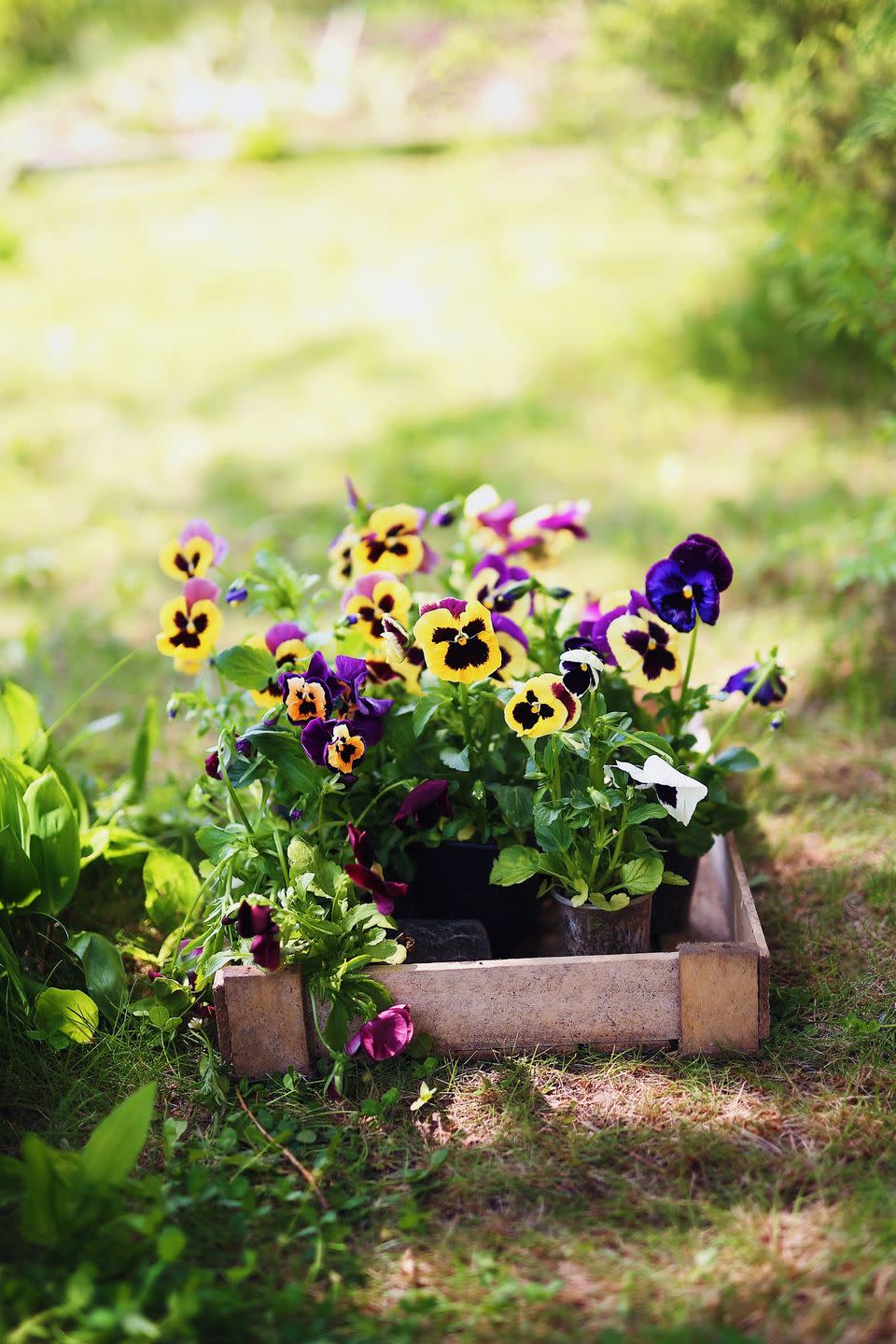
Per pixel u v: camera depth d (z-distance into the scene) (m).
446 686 2.49
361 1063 2.29
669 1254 1.88
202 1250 1.90
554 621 2.73
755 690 2.57
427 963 2.31
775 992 2.43
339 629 2.57
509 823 2.41
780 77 4.07
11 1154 2.11
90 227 8.64
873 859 2.84
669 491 4.79
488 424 5.57
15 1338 1.66
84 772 3.07
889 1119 2.11
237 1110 2.20
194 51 11.72
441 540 4.59
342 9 12.86
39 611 4.21
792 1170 2.02
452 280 7.31
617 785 2.29
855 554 4.10
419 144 10.05
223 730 2.45
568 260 7.41
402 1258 1.90
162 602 4.27
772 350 5.91
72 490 5.15
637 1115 2.15
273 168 9.79
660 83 4.64
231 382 6.23
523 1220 1.97
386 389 6.04
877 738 3.29
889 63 3.76
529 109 9.82
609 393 5.81
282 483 5.11
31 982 2.40
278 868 2.41
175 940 2.50
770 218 3.86
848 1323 1.73
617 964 2.27
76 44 12.23
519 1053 2.30
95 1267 1.81
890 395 5.41
